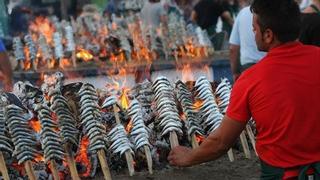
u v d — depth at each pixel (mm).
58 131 5328
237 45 8664
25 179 5430
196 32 12148
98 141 5246
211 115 5828
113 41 11617
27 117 5586
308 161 3816
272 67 3848
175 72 10742
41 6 15859
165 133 5461
